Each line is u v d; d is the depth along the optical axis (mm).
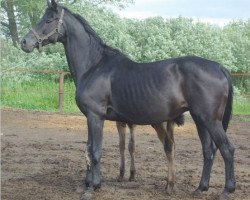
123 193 7754
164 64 7426
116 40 23000
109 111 7672
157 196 7625
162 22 25062
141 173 9188
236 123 17281
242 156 11336
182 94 7297
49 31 7969
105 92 7582
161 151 11578
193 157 10961
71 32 8000
